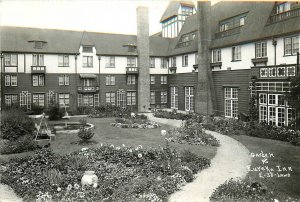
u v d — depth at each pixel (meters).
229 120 24.19
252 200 8.07
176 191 9.23
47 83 35.34
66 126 23.39
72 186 9.16
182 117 28.95
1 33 34.25
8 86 33.44
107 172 10.80
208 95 29.98
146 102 39.44
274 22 23.19
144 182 9.47
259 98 21.92
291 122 16.20
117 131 21.97
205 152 14.82
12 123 17.62
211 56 30.70
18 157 13.43
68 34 38.50
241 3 29.12
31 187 9.12
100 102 38.28
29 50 34.09
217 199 8.17
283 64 19.97
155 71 41.53
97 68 38.00
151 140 18.16
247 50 25.66
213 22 32.28
